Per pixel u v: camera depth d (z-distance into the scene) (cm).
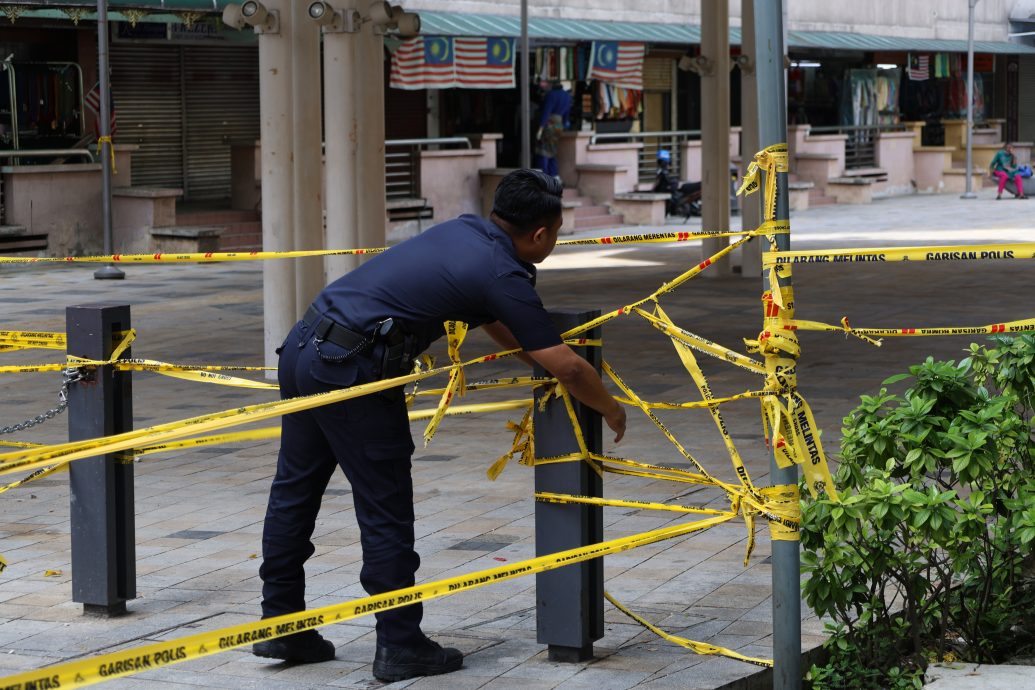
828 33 4278
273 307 1281
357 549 698
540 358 477
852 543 512
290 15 1255
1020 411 688
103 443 450
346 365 481
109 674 352
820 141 4038
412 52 2972
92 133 2773
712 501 790
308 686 498
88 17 2483
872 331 467
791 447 461
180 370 572
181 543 723
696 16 3844
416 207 3045
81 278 2314
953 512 495
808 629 554
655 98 4053
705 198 2105
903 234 2906
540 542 508
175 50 3005
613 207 3384
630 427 1022
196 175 3077
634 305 496
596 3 3544
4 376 1357
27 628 573
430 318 483
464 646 538
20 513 804
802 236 2909
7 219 2519
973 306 1727
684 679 491
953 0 4862
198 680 506
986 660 546
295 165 1272
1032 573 600
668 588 614
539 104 3431
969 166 4197
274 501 522
